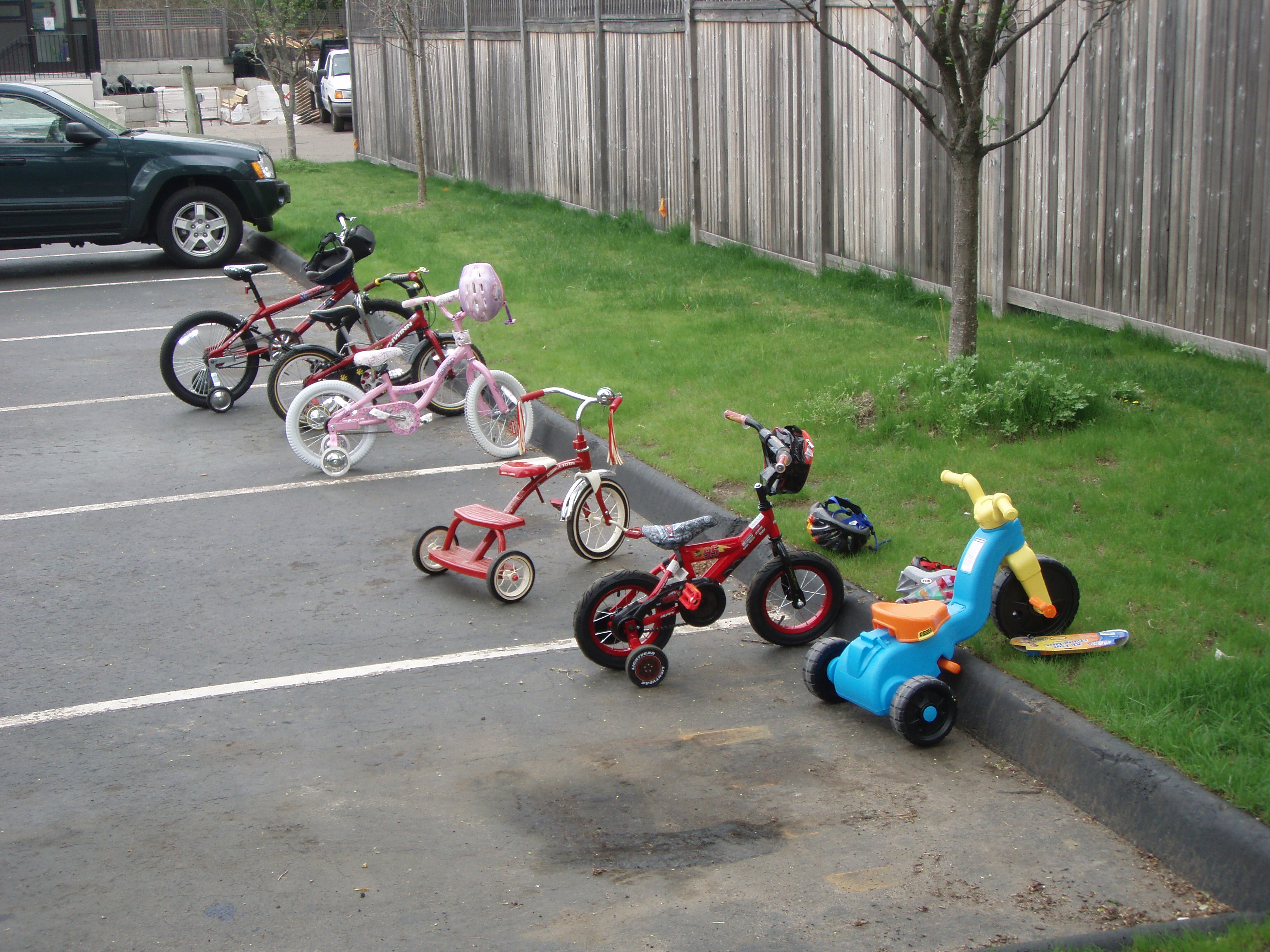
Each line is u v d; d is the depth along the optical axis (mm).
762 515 5254
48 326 12219
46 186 14266
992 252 10125
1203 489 5949
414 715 4828
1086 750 4055
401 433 7898
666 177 14648
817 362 8766
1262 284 7824
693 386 8484
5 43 27328
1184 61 8172
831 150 11812
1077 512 5926
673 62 14070
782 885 3688
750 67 12711
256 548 6625
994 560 4602
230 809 4188
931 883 3672
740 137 13094
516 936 3479
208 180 15195
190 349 9188
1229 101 7879
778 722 4715
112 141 14547
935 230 10539
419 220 16062
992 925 3467
